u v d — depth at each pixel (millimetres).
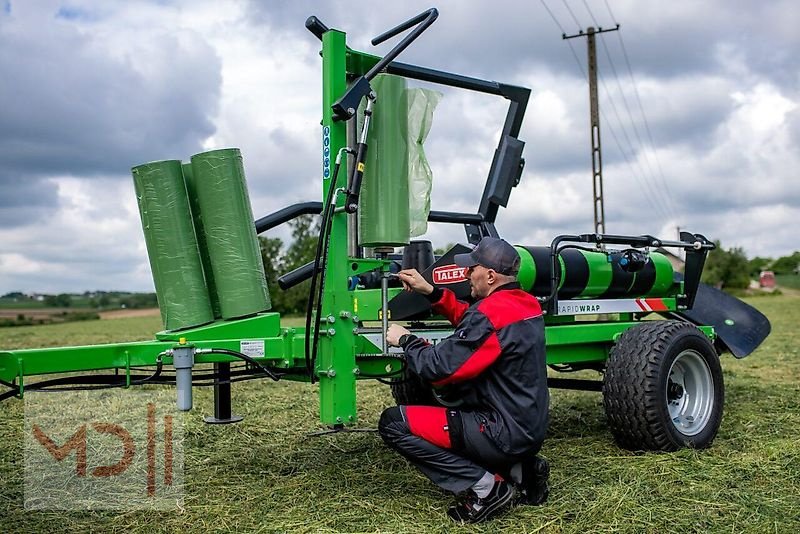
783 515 3520
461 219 5066
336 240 3844
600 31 28156
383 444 5059
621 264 5004
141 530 3395
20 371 3275
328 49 3863
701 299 6520
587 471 4227
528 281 4680
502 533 3330
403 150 4016
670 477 4094
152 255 3721
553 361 4996
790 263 100000
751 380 7867
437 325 5027
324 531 3332
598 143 27891
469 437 3432
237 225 3725
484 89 4973
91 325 29812
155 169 3652
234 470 4398
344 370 3877
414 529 3369
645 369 4605
